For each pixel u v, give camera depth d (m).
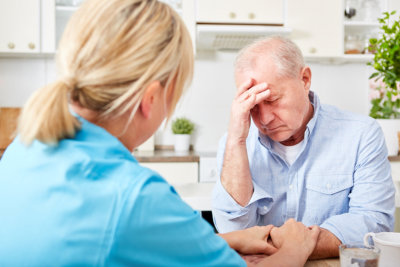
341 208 1.15
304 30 2.79
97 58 0.52
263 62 0.99
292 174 1.15
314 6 2.79
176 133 3.03
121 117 0.58
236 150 1.04
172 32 0.58
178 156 2.54
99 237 0.46
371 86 2.88
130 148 0.64
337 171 1.14
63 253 0.45
